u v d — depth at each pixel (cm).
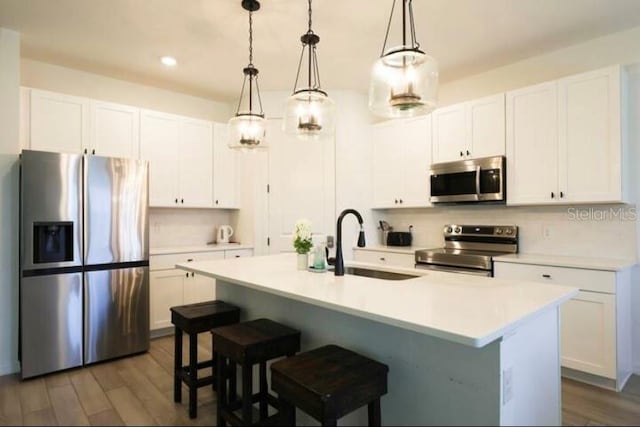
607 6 263
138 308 330
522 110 327
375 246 442
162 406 237
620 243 301
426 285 200
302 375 154
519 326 141
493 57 347
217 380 218
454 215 409
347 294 179
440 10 267
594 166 288
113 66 369
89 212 305
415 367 165
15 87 296
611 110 279
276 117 447
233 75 394
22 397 248
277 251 445
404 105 197
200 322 234
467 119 365
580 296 269
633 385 264
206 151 439
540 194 315
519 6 263
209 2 257
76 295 298
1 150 289
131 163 330
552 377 181
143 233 335
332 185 441
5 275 289
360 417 183
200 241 470
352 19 281
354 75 397
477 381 146
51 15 273
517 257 315
